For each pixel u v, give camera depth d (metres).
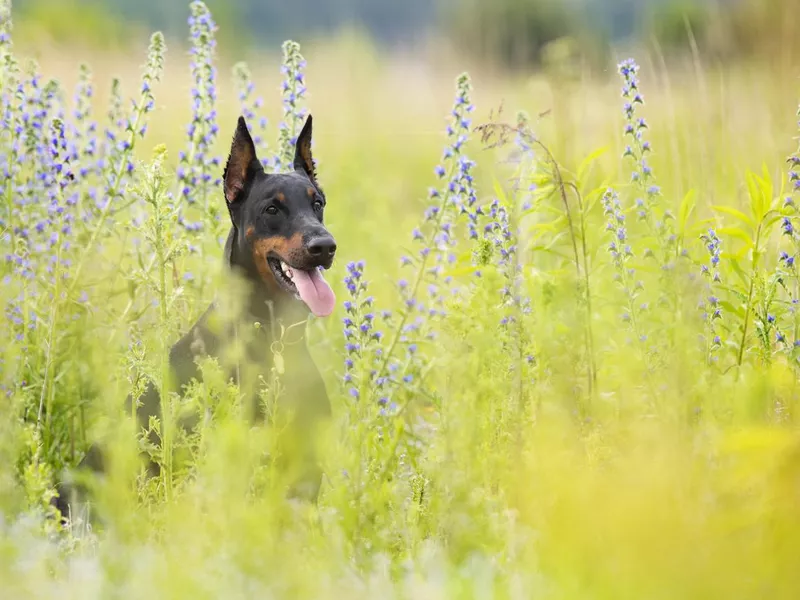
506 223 8.98
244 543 6.14
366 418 8.01
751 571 5.73
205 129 10.95
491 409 7.54
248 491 7.22
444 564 6.48
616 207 9.14
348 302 8.95
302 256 9.12
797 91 14.50
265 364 9.08
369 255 14.87
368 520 7.12
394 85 28.31
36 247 10.46
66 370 9.88
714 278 9.14
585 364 8.72
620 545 5.69
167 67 28.08
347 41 27.05
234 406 7.59
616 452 7.38
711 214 11.45
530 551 6.47
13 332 9.55
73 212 10.77
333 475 7.55
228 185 9.66
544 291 9.02
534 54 27.81
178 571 5.93
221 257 10.75
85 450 10.04
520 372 7.83
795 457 5.77
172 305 8.91
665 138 12.84
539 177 9.18
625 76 9.48
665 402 7.63
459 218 10.25
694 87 13.27
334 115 24.14
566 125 12.62
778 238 10.77
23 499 7.54
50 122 10.77
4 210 10.72
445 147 10.46
